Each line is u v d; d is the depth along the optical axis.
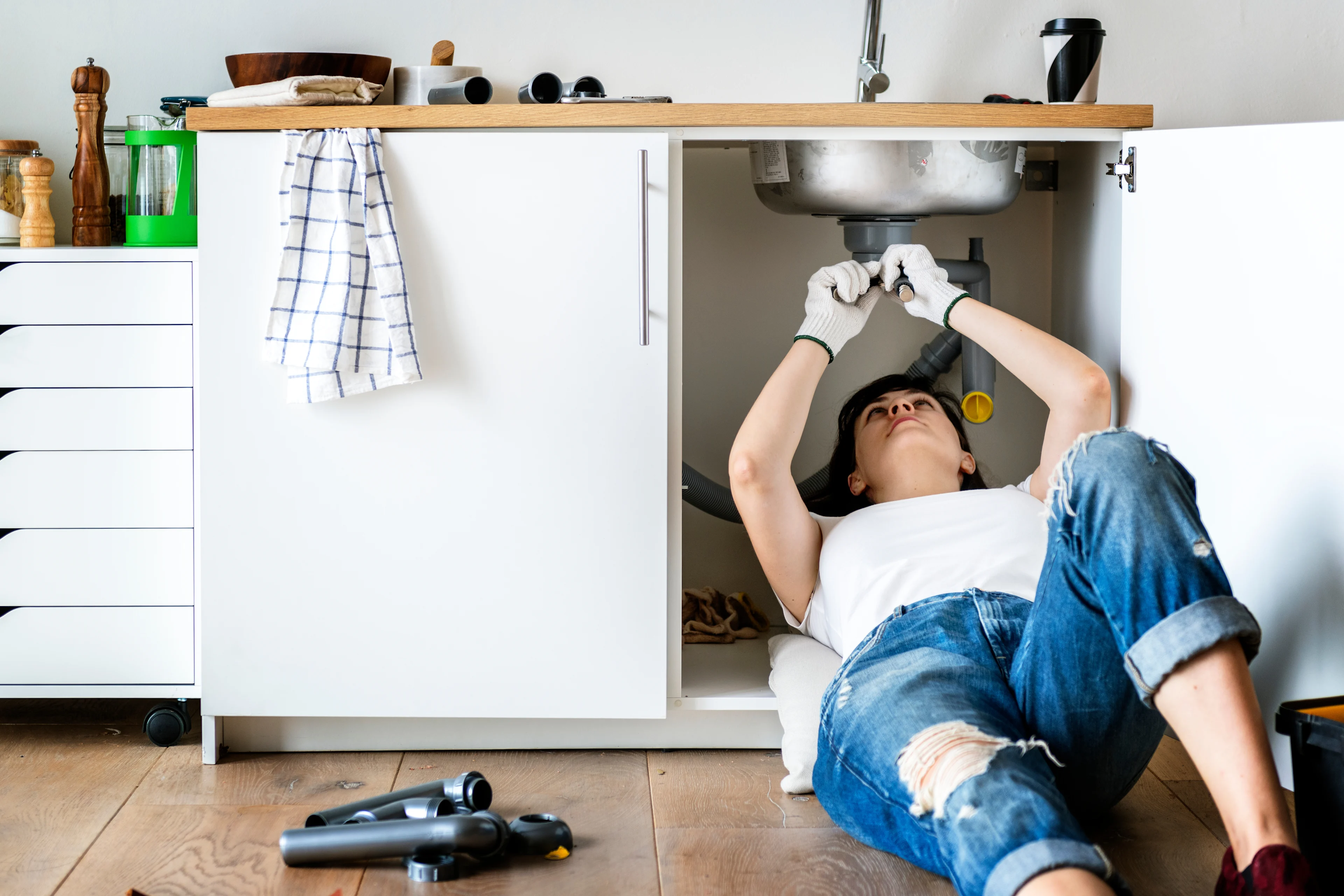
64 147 1.93
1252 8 1.98
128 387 1.58
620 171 1.50
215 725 1.56
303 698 1.55
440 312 1.51
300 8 1.92
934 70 1.98
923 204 1.67
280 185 1.49
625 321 1.51
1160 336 1.55
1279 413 1.38
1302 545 1.35
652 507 1.53
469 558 1.53
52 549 1.60
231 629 1.54
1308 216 1.35
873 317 2.07
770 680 1.61
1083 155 1.83
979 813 0.98
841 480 1.80
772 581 1.60
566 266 1.51
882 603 1.42
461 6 1.93
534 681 1.55
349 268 1.48
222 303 1.50
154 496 1.59
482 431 1.52
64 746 1.64
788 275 2.04
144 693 1.61
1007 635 1.31
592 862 1.27
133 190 1.74
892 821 1.18
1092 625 1.12
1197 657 1.03
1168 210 1.53
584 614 1.54
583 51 1.95
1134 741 1.19
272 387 1.51
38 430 1.59
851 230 1.80
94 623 1.60
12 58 1.91
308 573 1.53
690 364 2.04
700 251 2.03
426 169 1.49
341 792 1.47
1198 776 1.53
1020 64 1.98
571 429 1.52
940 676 1.21
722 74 1.96
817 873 1.25
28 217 1.75
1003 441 2.09
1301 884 0.93
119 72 1.92
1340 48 1.99
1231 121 2.00
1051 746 1.18
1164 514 1.06
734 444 1.54
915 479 1.65
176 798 1.45
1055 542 1.14
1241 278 1.42
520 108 1.50
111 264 1.57
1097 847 0.93
